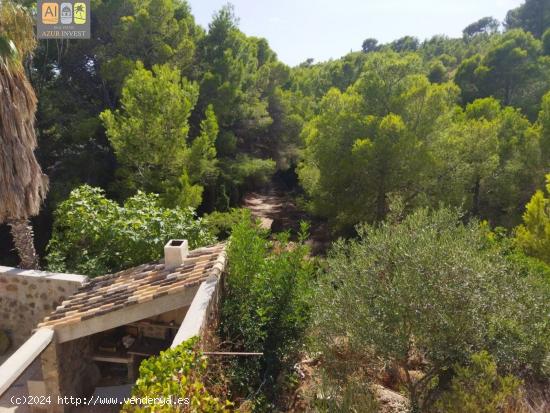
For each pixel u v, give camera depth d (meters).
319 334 4.57
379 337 3.84
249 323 4.84
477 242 4.56
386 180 13.61
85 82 17.83
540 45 29.12
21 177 6.73
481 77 27.70
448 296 3.77
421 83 14.54
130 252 7.34
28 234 7.92
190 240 7.55
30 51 7.66
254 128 23.28
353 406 3.71
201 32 21.48
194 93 13.95
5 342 6.54
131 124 11.82
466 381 3.48
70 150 15.32
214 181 17.58
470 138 15.68
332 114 15.82
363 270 4.30
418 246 4.07
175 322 5.65
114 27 16.50
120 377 5.84
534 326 4.04
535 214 9.86
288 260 5.33
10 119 6.48
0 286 6.55
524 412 3.57
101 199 8.03
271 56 32.22
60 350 5.01
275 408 4.32
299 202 19.62
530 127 17.14
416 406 3.98
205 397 3.10
